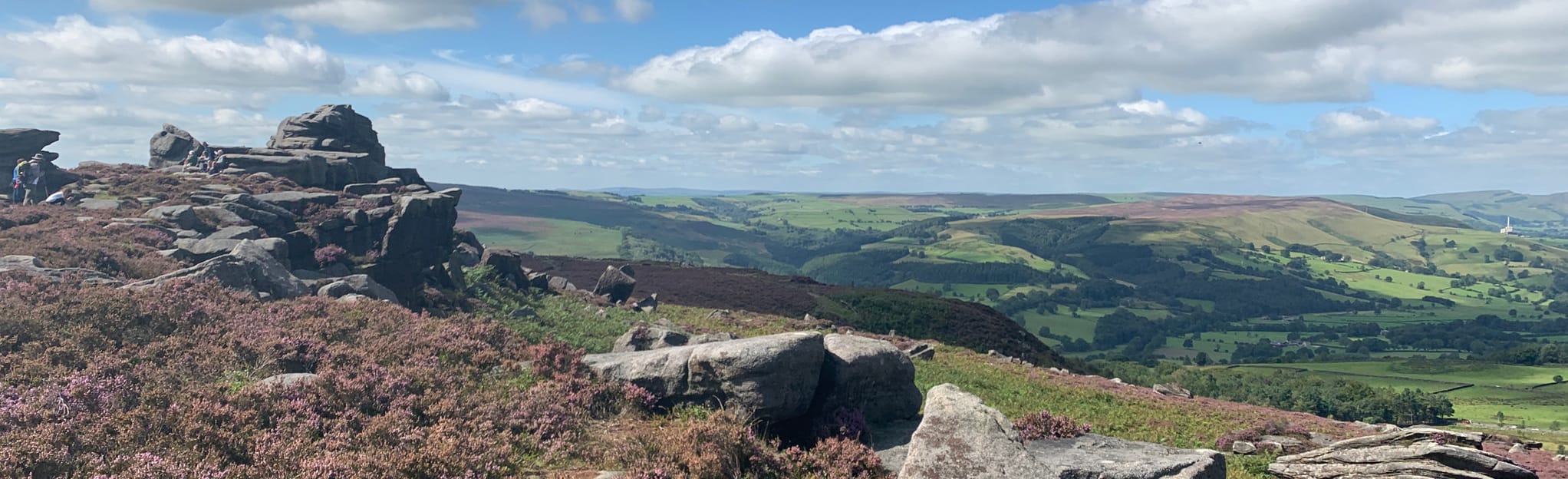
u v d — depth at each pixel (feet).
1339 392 332.60
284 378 56.54
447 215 157.48
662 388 63.52
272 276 93.56
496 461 47.91
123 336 63.31
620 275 195.72
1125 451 57.57
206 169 176.86
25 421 44.98
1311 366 531.50
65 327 62.64
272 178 168.96
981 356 172.14
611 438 54.44
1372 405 310.65
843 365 66.64
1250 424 109.70
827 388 65.92
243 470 42.06
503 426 54.29
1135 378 345.31
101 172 165.68
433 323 77.61
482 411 55.88
